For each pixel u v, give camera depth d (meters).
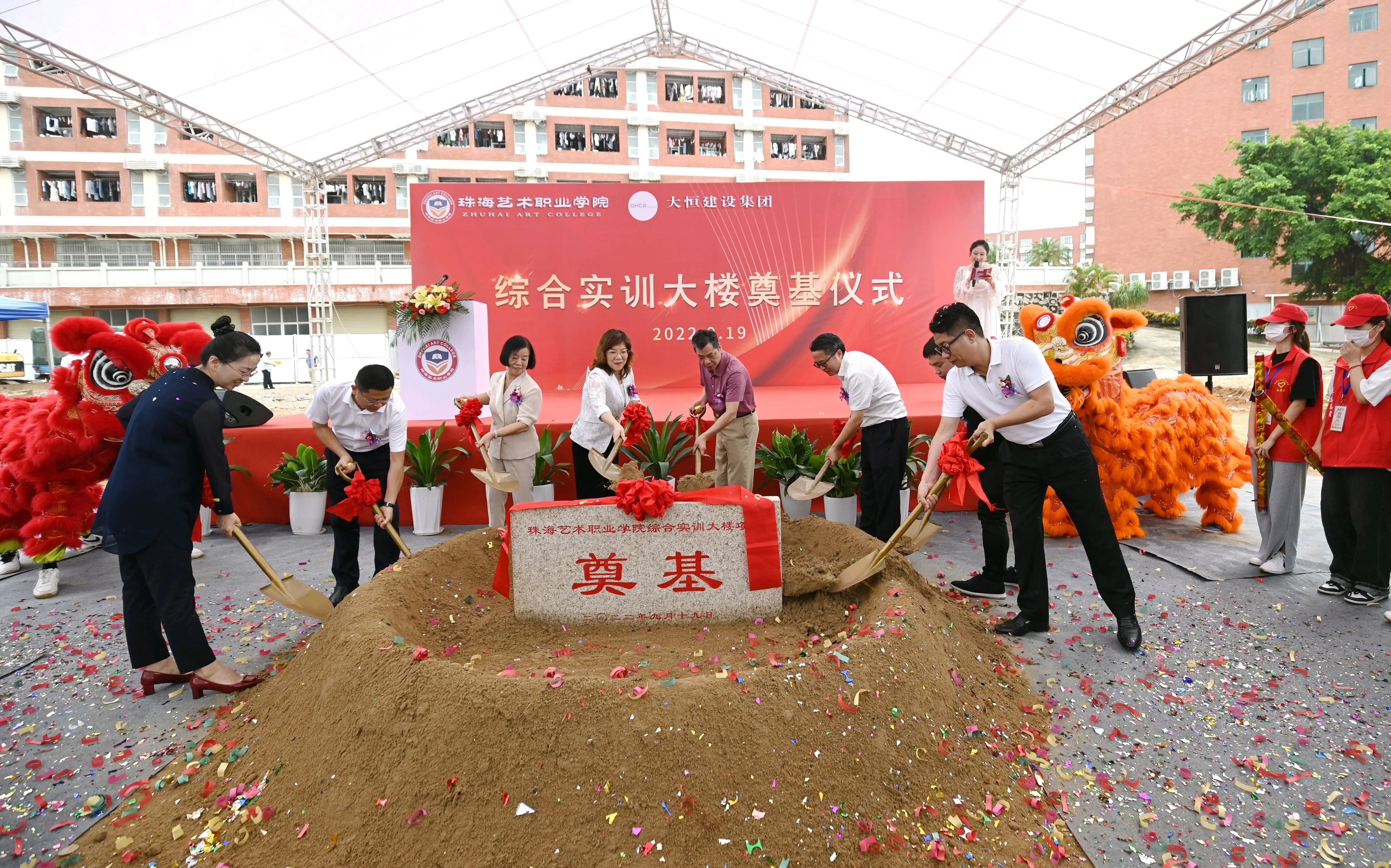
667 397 7.70
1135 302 24.52
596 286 8.38
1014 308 9.52
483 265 8.32
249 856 2.00
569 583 3.06
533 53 8.03
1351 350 3.66
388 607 2.85
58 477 4.16
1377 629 3.37
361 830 1.98
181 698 2.96
